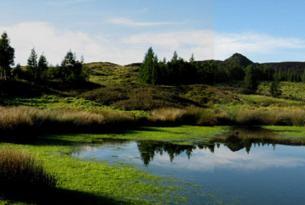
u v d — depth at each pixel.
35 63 89.06
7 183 11.77
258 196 14.12
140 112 44.03
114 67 156.88
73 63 93.69
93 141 25.67
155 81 105.69
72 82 87.19
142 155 21.59
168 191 13.89
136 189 13.80
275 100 97.38
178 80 118.75
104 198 12.37
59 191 12.65
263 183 16.30
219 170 18.66
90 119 31.02
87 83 89.69
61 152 20.38
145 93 66.75
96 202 11.84
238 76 176.25
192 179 16.25
